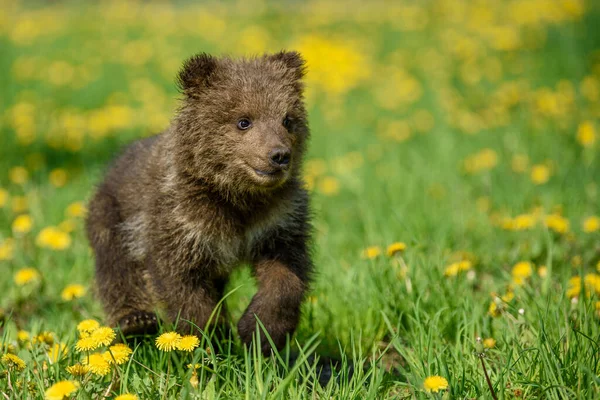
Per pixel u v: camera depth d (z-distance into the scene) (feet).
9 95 77.10
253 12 123.44
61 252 38.99
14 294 34.60
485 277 34.71
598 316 27.09
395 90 75.82
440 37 96.73
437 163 52.54
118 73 86.58
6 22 115.96
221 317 27.78
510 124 61.11
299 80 30.66
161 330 27.14
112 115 67.67
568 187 44.73
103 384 23.77
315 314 30.63
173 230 27.22
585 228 35.27
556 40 87.86
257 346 23.82
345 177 52.11
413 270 30.89
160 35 106.01
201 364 23.91
